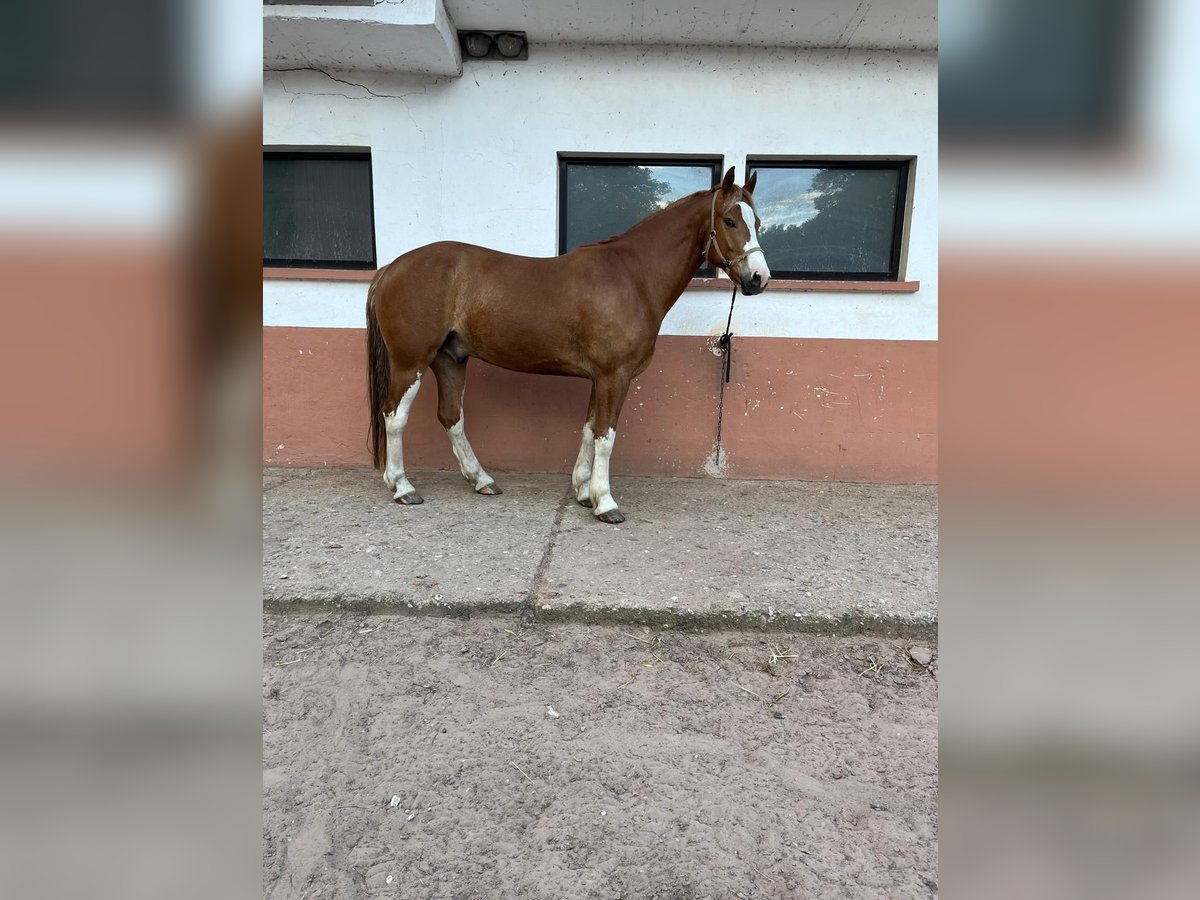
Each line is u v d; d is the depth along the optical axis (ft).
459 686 6.57
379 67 11.87
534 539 9.76
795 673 6.87
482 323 10.50
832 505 11.64
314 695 6.40
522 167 12.38
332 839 4.80
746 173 12.46
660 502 11.66
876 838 4.85
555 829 4.90
